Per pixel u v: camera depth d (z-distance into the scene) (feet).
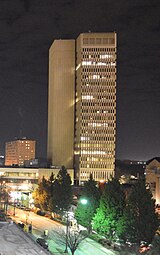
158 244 200.23
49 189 401.90
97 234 277.44
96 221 254.68
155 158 426.51
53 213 379.35
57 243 256.73
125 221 219.61
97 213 255.50
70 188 361.10
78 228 284.20
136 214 216.74
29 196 484.33
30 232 284.20
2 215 354.33
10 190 590.96
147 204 216.74
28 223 342.85
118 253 223.51
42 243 232.32
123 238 219.61
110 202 247.91
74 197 410.31
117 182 253.24
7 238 238.48
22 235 251.19
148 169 425.69
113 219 246.88
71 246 228.22
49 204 377.30
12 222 297.33
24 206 478.59
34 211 434.71
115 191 250.16
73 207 362.94
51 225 337.11
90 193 284.61
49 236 279.08
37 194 424.46
